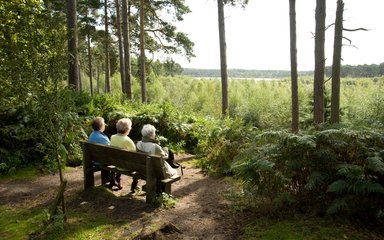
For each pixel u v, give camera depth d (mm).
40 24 4211
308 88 26766
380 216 3889
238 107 29531
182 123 10719
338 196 4070
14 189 6078
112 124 9977
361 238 3496
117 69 31953
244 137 7602
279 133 4406
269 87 36781
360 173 3744
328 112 14492
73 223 4332
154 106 11984
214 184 6277
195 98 36844
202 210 4770
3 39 4113
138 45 24078
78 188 5918
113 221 4391
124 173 5363
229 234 3914
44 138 4426
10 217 4707
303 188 4344
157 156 4828
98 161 5680
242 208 4609
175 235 3885
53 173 7027
